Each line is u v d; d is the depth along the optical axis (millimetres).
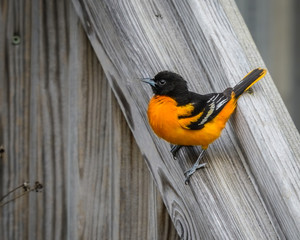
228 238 5812
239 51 6824
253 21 13070
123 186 7457
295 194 5707
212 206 6004
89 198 7680
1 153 7766
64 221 7836
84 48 7703
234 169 6406
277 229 5871
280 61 13023
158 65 6977
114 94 7473
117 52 7035
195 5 6930
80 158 7746
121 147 7473
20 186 7367
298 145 6215
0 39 7953
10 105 7965
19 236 7914
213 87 6969
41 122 7906
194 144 6711
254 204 6062
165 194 6703
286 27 12984
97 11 7219
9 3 7930
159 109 6695
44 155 7906
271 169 5938
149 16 7078
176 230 6781
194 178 6273
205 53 6918
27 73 7938
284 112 6453
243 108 6457
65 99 7836
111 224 7547
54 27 7840
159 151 6797
